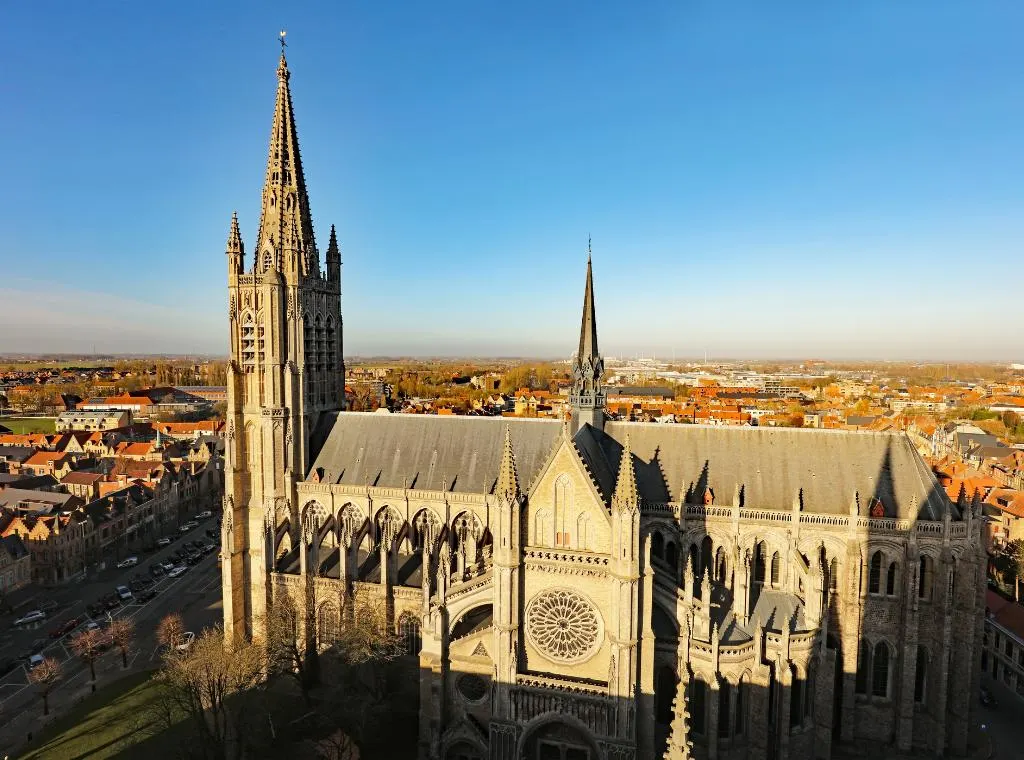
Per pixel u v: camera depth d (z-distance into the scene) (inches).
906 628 2832.2
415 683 3267.7
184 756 2800.2
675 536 3129.9
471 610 2893.7
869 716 2955.2
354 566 3326.8
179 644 3986.2
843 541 2918.3
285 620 3307.1
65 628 4429.1
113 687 3575.3
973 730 3004.4
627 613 2394.2
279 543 3693.4
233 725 3036.4
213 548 6294.3
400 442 3804.1
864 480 3029.0
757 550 3053.6
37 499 6294.3
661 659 2596.0
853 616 2896.2
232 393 3663.9
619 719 2411.4
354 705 2989.7
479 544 3449.8
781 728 2578.7
